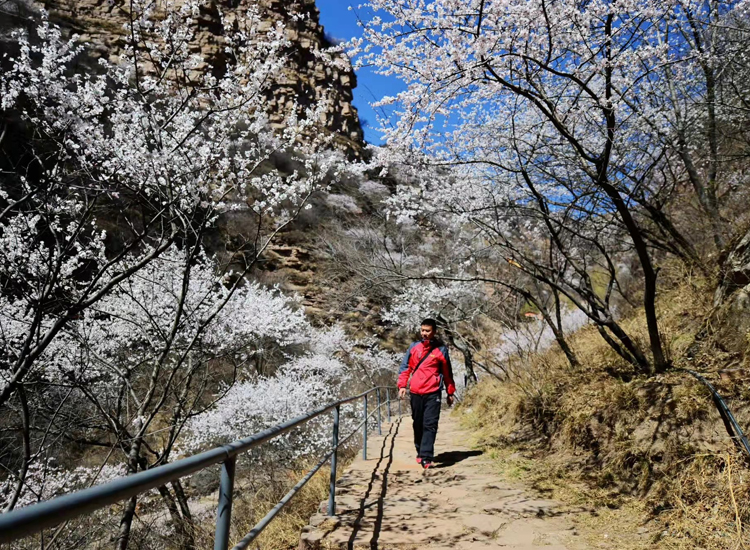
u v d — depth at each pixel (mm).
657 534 3387
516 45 4945
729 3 6582
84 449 10945
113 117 7309
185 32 7535
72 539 6445
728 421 3812
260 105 8398
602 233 8016
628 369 6328
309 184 8781
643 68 6062
